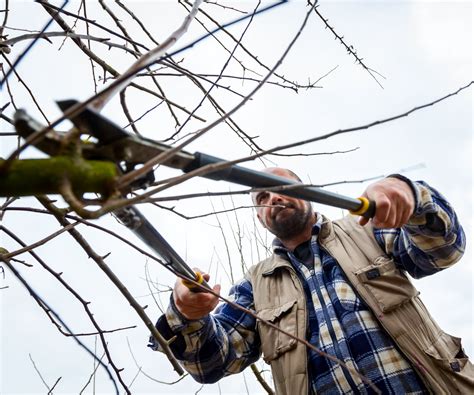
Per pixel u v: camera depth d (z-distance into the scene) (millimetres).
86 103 847
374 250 2393
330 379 2150
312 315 2342
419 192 1924
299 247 2561
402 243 2285
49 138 894
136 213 1255
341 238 2490
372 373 2090
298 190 1387
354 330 2191
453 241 2131
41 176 841
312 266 2477
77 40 2062
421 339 2123
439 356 2098
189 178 999
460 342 2219
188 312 2080
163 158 942
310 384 2201
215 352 2371
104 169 909
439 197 2145
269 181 1320
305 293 2414
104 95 1014
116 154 1020
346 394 2100
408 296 2205
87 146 994
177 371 1845
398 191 1744
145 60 1014
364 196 1754
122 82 995
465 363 2125
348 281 2336
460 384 2049
